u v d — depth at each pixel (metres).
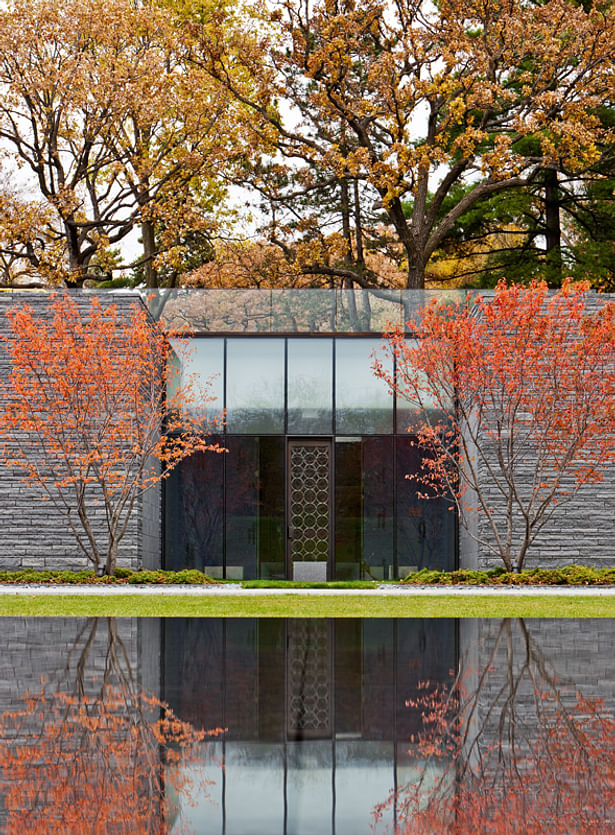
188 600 12.44
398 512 19.50
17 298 17.50
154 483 18.08
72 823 2.19
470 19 25.30
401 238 27.12
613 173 28.95
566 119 24.97
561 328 16.70
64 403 15.95
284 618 9.68
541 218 31.36
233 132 27.55
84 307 17.66
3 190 29.53
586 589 14.54
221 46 25.94
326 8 24.38
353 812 2.31
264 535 19.47
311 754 2.99
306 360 19.77
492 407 17.34
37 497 16.94
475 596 13.27
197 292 19.80
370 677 4.96
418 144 30.75
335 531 19.48
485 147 30.72
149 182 28.73
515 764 2.83
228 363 19.75
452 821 2.22
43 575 15.66
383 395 19.69
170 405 17.69
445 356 16.11
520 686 4.59
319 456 19.66
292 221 30.12
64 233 28.61
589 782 2.60
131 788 2.53
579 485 16.25
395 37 25.33
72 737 3.25
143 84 25.34
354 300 19.80
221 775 2.70
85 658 5.84
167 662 5.63
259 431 19.64
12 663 5.56
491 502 17.28
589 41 24.11
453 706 3.97
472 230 31.12
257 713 3.79
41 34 24.59
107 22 24.88
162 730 3.39
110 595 13.30
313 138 29.55
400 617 9.88
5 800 2.39
